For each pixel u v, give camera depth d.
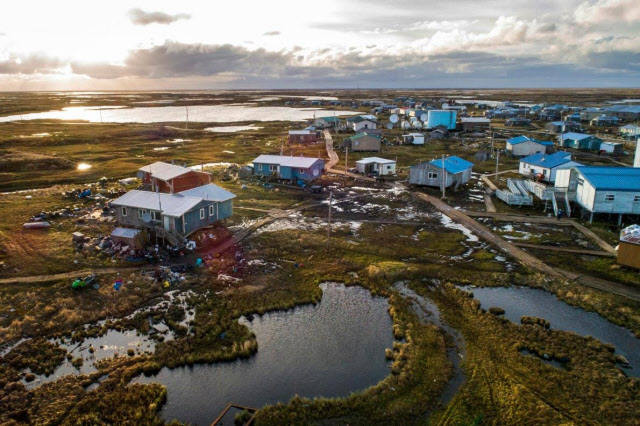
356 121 136.00
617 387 23.97
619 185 50.31
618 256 39.84
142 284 35.75
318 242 46.09
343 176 78.00
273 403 23.38
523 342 28.39
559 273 38.66
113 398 23.19
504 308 33.50
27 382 24.58
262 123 167.88
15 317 30.72
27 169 78.12
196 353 27.38
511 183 68.44
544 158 75.44
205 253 42.78
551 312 32.84
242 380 25.23
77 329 29.84
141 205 45.69
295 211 57.62
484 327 30.44
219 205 49.69
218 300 33.88
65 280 36.06
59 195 61.66
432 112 138.50
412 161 91.50
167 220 44.16
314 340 29.31
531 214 55.91
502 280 37.84
